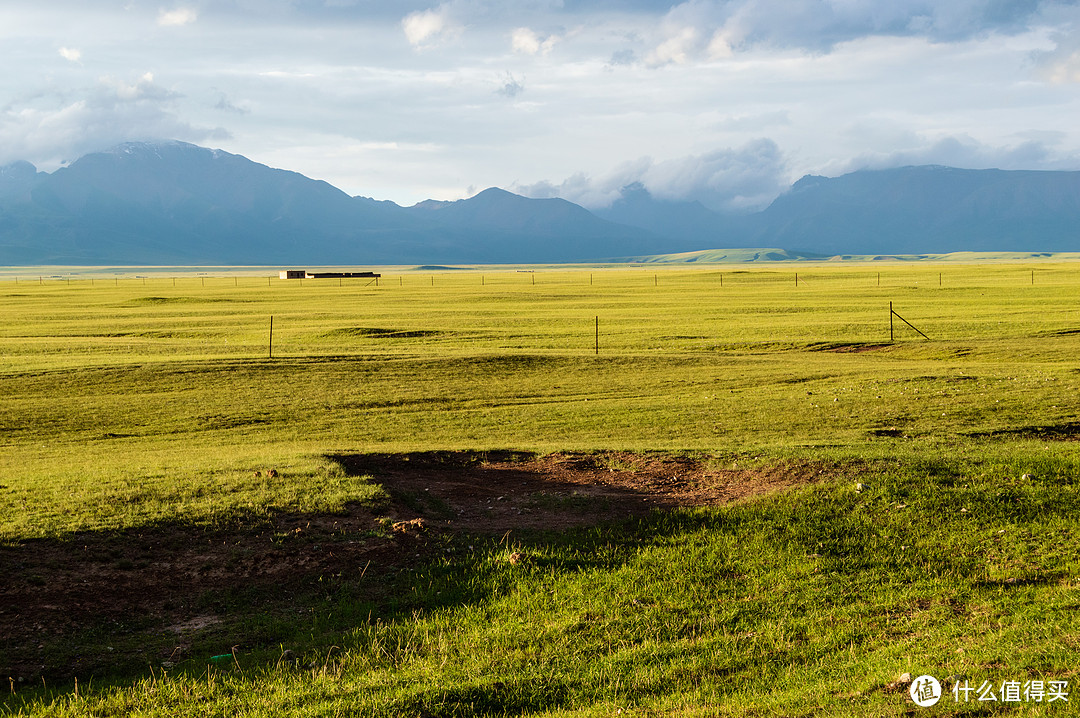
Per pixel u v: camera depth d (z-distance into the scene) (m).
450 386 41.22
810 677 10.84
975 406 31.30
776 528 16.39
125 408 36.16
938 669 10.38
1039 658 10.46
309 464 20.33
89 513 15.98
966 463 19.66
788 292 114.19
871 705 9.58
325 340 65.12
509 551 15.46
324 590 14.02
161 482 18.48
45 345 56.28
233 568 14.39
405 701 10.37
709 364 46.75
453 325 74.56
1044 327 61.09
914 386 36.38
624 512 17.83
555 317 81.56
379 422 33.09
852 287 120.44
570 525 17.02
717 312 84.44
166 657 11.91
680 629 12.65
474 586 14.24
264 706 10.38
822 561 14.89
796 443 25.16
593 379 43.00
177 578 13.99
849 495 17.80
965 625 12.17
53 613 12.62
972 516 16.66
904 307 84.00
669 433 29.31
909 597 13.50
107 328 75.31
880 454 20.80
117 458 25.12
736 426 29.94
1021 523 16.27
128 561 14.22
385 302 107.88
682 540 15.96
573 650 12.05
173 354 51.97
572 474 21.00
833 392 36.34
